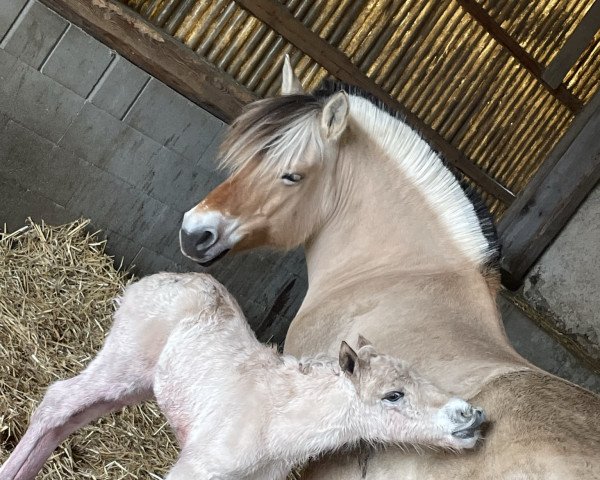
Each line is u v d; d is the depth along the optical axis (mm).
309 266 2086
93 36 3066
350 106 2004
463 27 4234
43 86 3055
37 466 1828
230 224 1959
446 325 1565
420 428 1274
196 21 3375
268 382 1523
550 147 5027
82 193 3311
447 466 1233
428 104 4391
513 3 4387
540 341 4406
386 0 3883
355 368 1365
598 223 4680
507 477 1111
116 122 3238
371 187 1962
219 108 3414
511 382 1267
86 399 1854
